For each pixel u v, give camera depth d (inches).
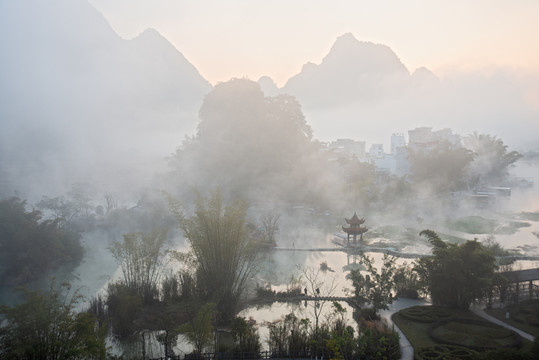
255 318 1451.8
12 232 2012.8
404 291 1551.4
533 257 2041.1
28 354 903.1
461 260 1330.0
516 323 1248.8
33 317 948.0
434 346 1103.6
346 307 1521.9
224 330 1341.0
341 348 1080.8
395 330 1234.6
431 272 1433.3
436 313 1332.4
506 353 922.1
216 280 1433.3
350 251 2394.2
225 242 1446.9
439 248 1422.2
